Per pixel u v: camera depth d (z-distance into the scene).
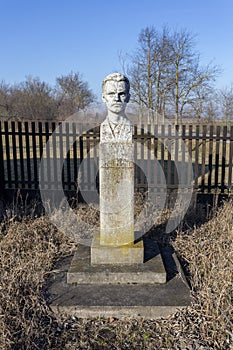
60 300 2.84
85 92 28.19
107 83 3.14
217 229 4.32
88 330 2.57
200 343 2.37
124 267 3.23
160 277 3.11
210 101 17.38
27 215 4.89
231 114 19.33
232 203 5.24
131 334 2.52
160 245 4.05
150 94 15.63
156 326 2.62
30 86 28.52
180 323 2.59
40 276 3.20
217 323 2.50
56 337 2.48
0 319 2.46
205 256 3.46
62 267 3.51
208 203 5.55
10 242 3.85
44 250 3.87
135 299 2.84
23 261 3.44
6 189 5.60
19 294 2.83
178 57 15.60
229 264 3.24
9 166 5.53
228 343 2.35
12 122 5.40
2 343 2.28
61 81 28.31
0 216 4.74
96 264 3.31
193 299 2.84
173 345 2.39
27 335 2.40
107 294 2.94
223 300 2.71
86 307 2.74
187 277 3.28
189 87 15.90
